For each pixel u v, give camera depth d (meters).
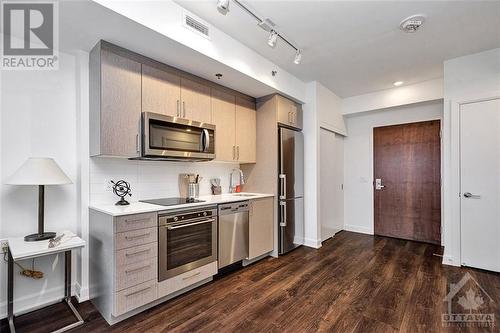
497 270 2.78
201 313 2.04
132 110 2.21
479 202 2.89
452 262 3.04
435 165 4.02
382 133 4.56
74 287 2.30
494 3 2.06
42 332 1.79
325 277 2.73
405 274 2.80
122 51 2.16
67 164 2.26
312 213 3.85
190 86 2.70
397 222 4.38
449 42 2.71
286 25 2.40
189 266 2.36
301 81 3.84
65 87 2.26
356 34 2.56
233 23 2.36
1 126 1.96
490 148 2.84
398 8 2.15
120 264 1.88
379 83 3.95
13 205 1.99
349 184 4.95
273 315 2.01
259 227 3.19
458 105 3.02
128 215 1.93
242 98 3.40
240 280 2.66
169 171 2.92
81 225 2.20
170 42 2.08
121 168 2.49
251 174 3.69
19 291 2.02
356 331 1.80
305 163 3.96
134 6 1.79
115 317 1.91
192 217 2.40
